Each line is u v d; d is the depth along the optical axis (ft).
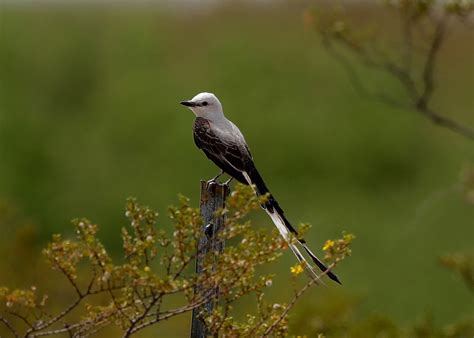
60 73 75.82
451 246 57.57
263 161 68.49
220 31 77.87
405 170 67.56
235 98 71.72
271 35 75.61
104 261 19.47
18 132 68.44
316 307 35.83
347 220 62.54
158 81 72.95
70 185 65.00
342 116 69.62
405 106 37.91
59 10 82.17
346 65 38.60
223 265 19.43
